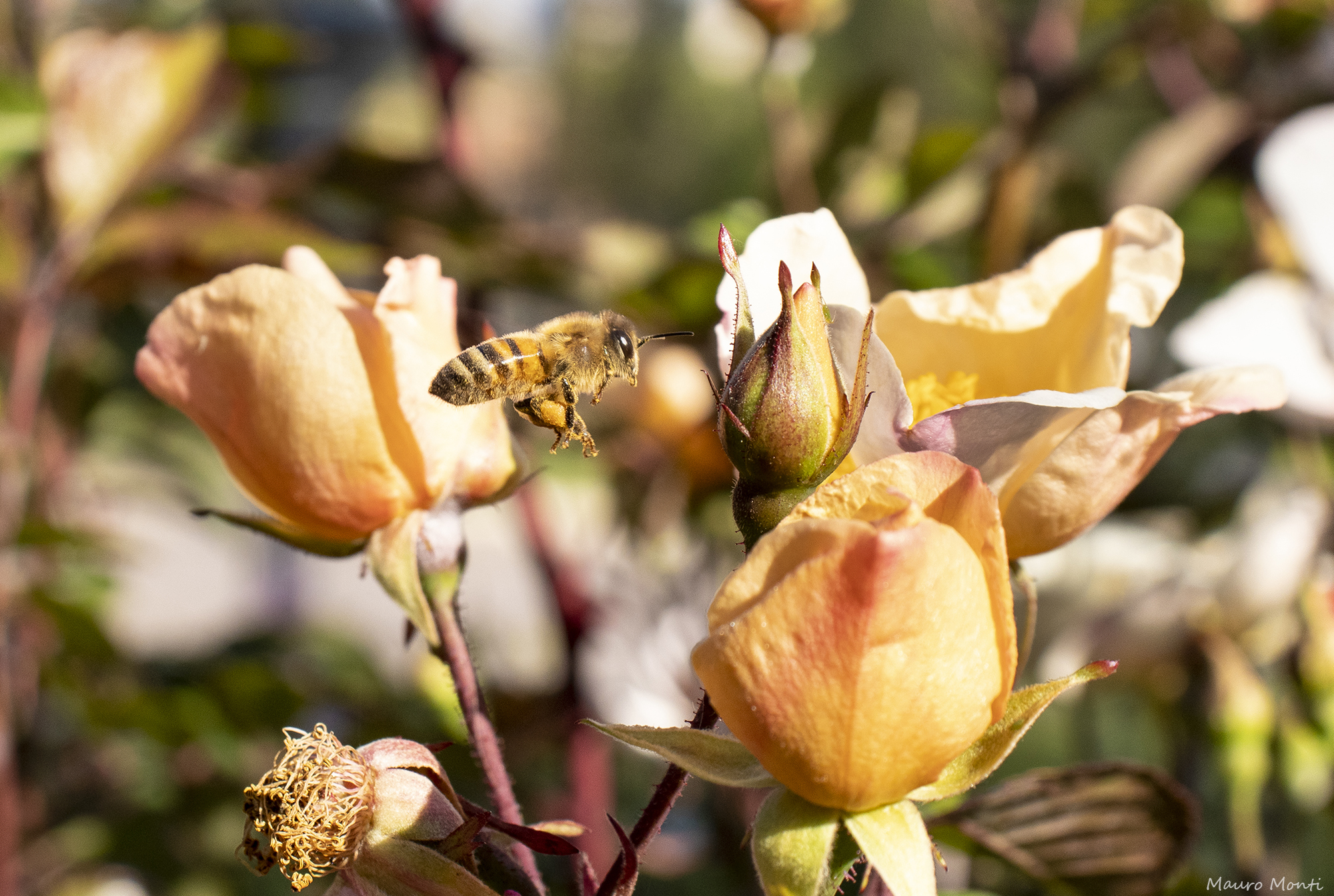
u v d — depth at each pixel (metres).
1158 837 0.25
